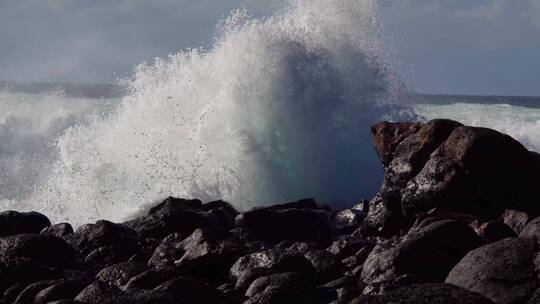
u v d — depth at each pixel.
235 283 31.03
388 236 39.78
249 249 34.44
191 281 27.52
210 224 42.81
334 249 35.41
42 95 109.12
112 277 31.02
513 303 22.52
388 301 18.94
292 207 48.44
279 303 27.12
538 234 24.92
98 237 38.81
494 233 32.62
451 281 24.22
